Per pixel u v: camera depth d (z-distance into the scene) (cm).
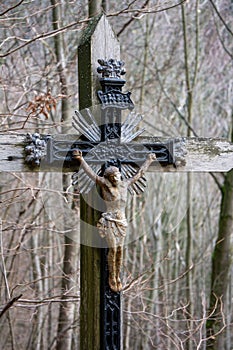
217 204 1103
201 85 933
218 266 525
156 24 824
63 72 493
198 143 276
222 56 911
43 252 790
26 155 243
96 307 253
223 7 776
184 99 811
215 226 1098
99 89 257
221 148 280
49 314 779
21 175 488
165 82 857
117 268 249
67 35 589
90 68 256
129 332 781
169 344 608
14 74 557
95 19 267
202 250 1008
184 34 698
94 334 254
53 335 821
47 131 496
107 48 260
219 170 280
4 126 430
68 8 546
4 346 802
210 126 1024
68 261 525
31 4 527
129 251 831
